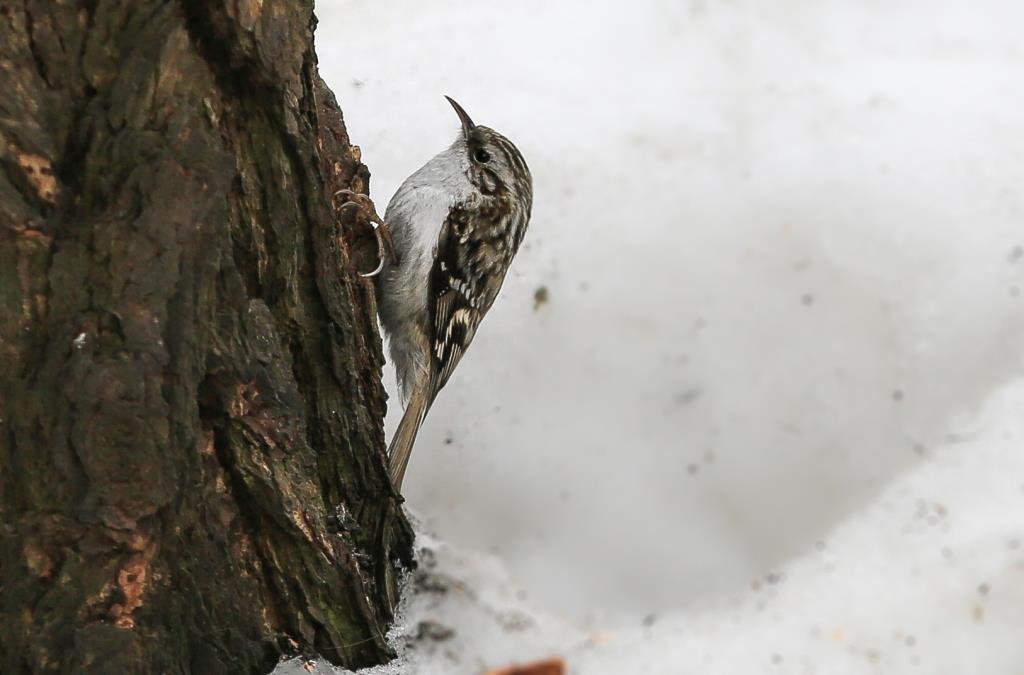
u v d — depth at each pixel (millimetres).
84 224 4762
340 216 6469
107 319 4746
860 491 8562
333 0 10172
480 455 8461
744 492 8664
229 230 5113
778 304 9344
